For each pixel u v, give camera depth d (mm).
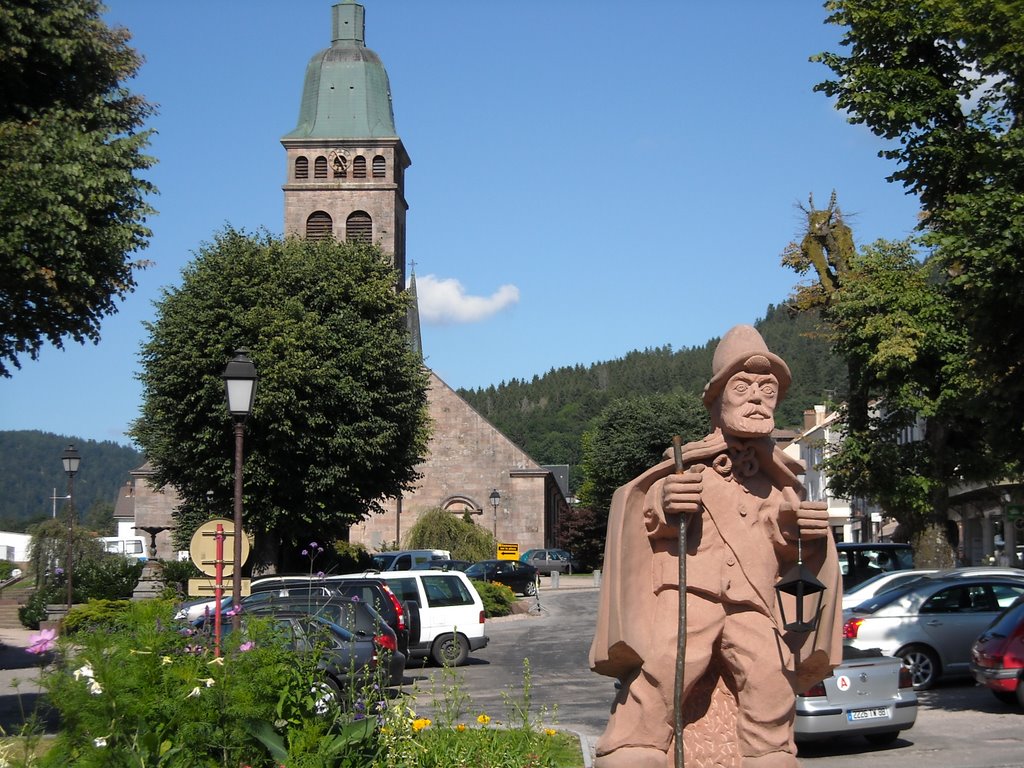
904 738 13391
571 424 180875
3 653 24609
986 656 15102
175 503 69375
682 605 5633
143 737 6410
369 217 64312
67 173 15180
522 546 71250
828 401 34406
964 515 43969
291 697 7035
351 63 65812
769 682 5871
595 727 14070
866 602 17453
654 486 5957
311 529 34125
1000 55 13383
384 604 18750
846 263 29094
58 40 15516
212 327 32438
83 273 15547
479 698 16875
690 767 5941
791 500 5996
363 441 33281
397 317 36281
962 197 13406
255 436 32188
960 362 24062
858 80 16047
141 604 7223
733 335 6062
